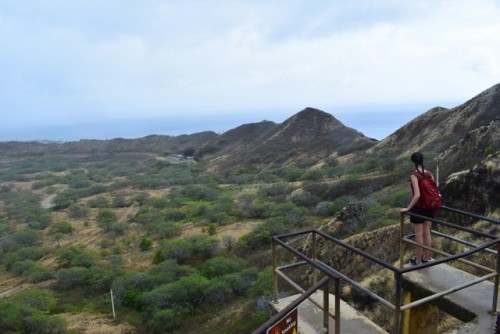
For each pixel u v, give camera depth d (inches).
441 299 168.7
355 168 2224.4
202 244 1406.3
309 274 681.0
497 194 482.0
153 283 1153.4
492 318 150.9
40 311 1032.8
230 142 5826.8
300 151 4101.9
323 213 1574.8
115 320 1008.9
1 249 1804.9
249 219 1786.4
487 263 341.7
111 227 2000.5
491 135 1048.8
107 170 5196.9
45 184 4328.3
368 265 558.6
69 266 1487.5
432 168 1232.8
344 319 154.5
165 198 2628.0
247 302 847.7
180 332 899.4
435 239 458.3
